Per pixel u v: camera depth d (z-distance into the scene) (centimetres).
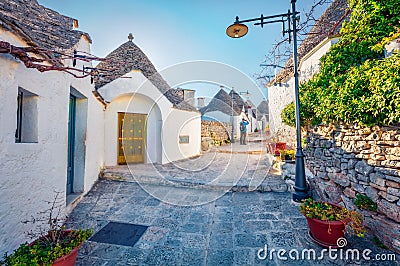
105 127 893
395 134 281
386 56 350
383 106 263
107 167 862
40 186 319
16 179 263
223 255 302
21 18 337
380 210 307
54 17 484
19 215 268
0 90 233
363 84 308
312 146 552
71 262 230
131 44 1082
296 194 505
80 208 481
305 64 793
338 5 697
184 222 414
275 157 860
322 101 415
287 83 1005
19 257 197
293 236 349
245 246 324
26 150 285
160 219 428
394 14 358
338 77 384
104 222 412
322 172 480
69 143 548
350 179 375
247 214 446
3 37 236
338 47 448
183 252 311
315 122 518
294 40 519
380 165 305
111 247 323
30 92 298
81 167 567
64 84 402
